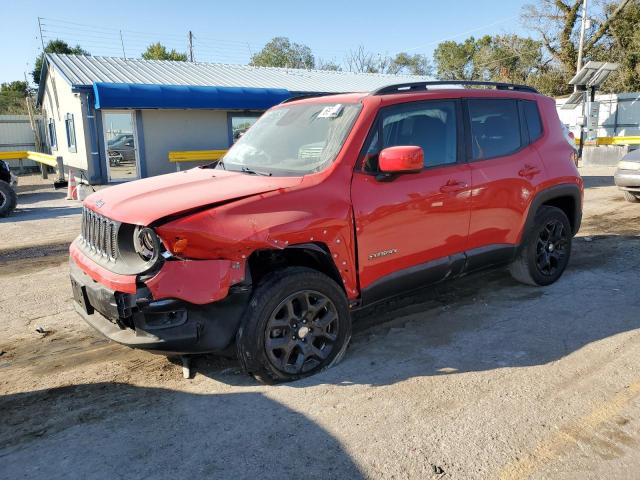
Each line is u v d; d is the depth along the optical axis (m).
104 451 2.99
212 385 3.71
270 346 3.53
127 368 4.03
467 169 4.54
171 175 4.45
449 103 4.57
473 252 4.67
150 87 16.52
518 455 2.88
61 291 6.02
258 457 2.91
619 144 21.59
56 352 4.36
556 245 5.61
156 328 3.25
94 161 17.12
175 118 18.22
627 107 24.48
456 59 52.09
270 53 55.41
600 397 3.43
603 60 34.94
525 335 4.41
